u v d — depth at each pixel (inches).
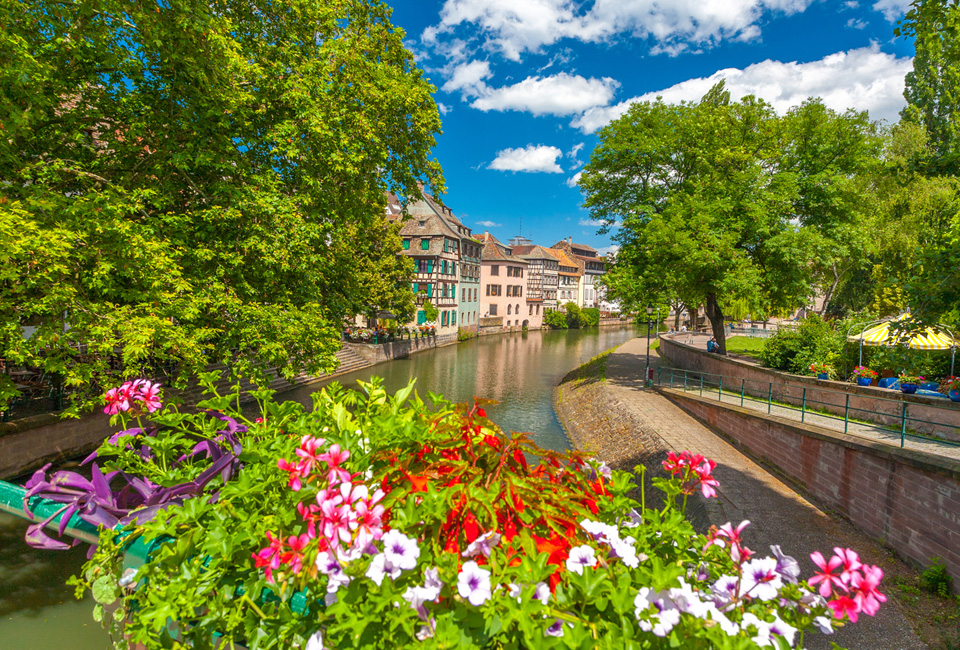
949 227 264.4
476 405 64.5
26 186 329.1
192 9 353.1
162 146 399.5
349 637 42.7
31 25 328.5
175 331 344.8
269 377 420.5
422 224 1982.0
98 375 347.3
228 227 431.2
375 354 1413.6
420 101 601.9
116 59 362.3
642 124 876.6
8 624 152.6
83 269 339.0
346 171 491.8
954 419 388.5
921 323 255.8
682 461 64.7
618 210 922.1
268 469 60.5
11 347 297.1
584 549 45.3
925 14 277.3
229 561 50.6
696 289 823.7
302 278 498.0
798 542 326.6
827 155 810.2
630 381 943.7
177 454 78.4
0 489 60.8
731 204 767.7
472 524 49.9
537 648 37.4
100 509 58.6
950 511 276.4
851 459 356.8
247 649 47.9
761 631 43.9
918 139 1040.8
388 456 58.7
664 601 42.0
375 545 48.5
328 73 494.3
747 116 829.2
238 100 415.5
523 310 2910.9
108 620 56.9
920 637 232.2
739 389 733.3
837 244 783.7
